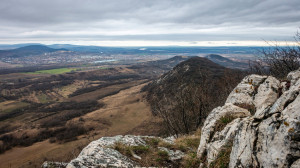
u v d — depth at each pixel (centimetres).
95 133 5172
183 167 582
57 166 588
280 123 318
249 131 388
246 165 352
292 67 863
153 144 755
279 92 589
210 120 631
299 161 262
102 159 509
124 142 710
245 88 716
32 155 4209
